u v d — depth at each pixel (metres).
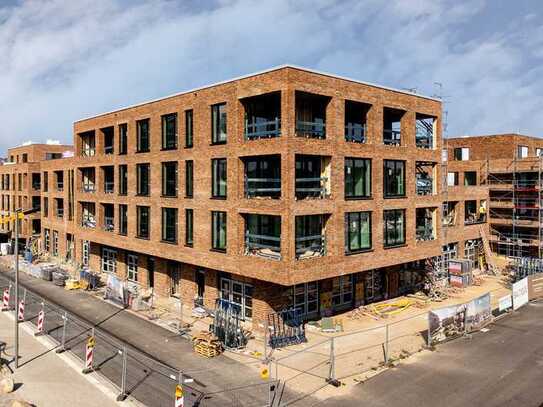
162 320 28.42
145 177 33.66
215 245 27.61
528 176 47.34
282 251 23.09
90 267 42.88
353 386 19.23
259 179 25.25
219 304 28.17
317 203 24.41
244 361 22.00
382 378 19.98
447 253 39.75
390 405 17.58
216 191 27.39
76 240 45.44
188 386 19.23
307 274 23.81
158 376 20.22
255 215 26.81
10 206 61.62
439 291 34.81
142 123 33.94
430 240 32.31
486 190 45.88
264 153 23.89
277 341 23.83
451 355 22.58
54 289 37.06
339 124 25.59
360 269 26.95
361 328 26.88
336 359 22.14
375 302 32.12
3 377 19.72
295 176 24.45
